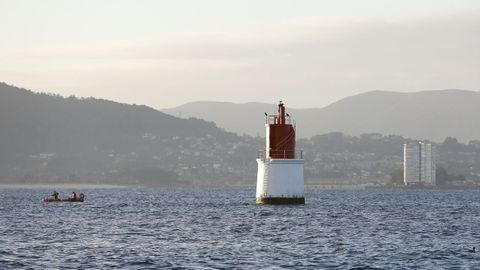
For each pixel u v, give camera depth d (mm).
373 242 94000
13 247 89188
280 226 114188
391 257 80938
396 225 120500
